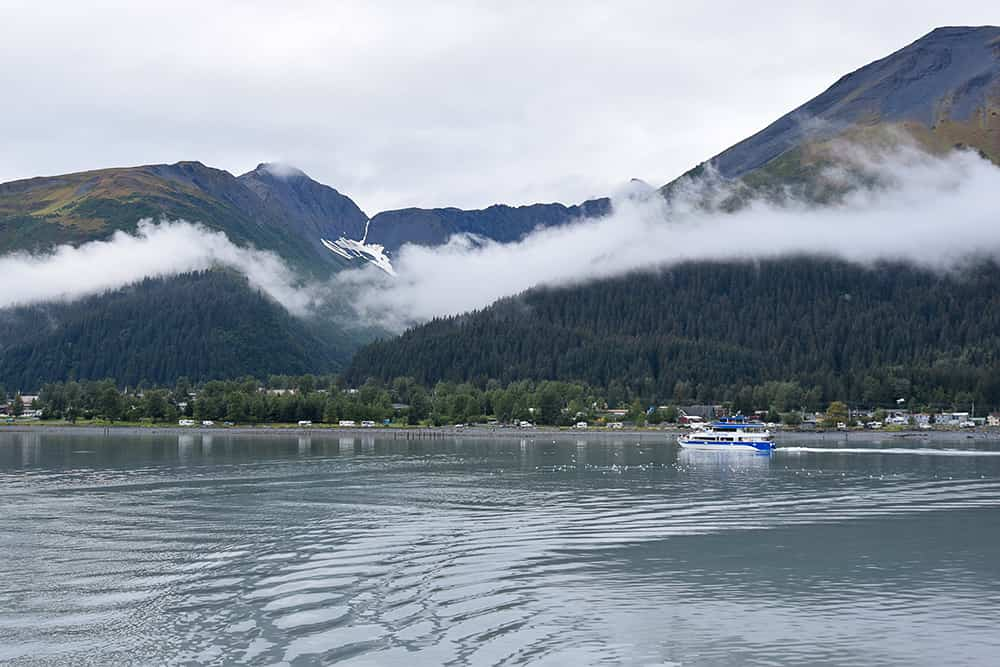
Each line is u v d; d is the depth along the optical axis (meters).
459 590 60.50
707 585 63.00
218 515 93.25
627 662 47.03
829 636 51.66
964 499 109.38
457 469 149.50
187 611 55.00
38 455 179.38
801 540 79.81
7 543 77.12
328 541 77.94
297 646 48.50
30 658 46.84
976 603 58.91
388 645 48.78
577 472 145.12
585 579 64.19
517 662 46.62
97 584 61.75
